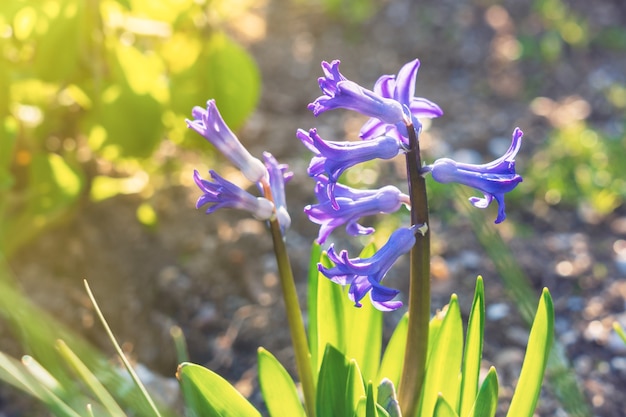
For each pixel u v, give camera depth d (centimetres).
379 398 56
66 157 78
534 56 120
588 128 102
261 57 113
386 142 54
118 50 73
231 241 80
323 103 53
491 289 78
